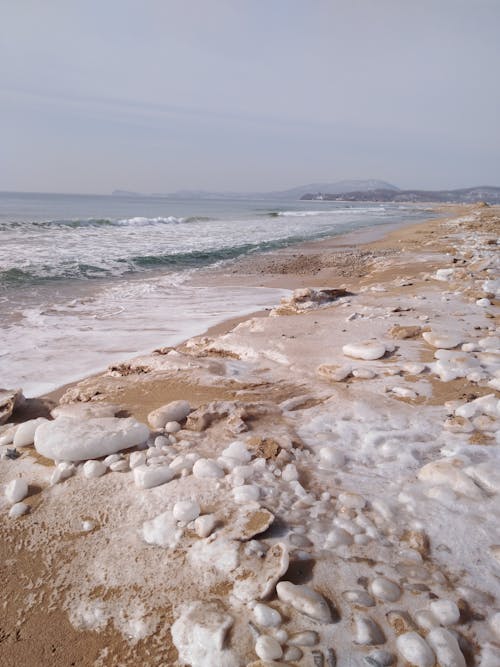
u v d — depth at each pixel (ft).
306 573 5.93
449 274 30.19
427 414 10.76
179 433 10.06
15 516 7.50
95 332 21.53
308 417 10.83
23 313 24.67
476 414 10.40
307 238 71.20
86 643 5.35
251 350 16.31
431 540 6.54
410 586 5.71
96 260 43.60
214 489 7.73
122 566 6.35
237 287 33.78
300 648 4.90
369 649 4.91
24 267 37.81
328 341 16.98
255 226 98.02
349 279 36.14
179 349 18.06
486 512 7.08
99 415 11.02
